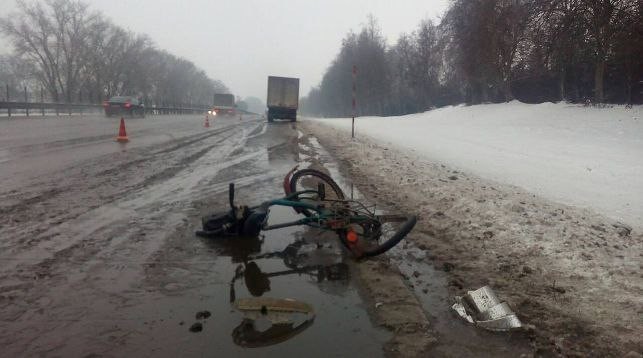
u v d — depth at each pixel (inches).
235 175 360.5
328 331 120.0
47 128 840.9
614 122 705.0
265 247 187.8
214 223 197.9
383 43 2741.1
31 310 124.9
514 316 124.6
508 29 1246.9
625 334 121.7
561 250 183.6
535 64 1179.9
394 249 189.8
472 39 1362.0
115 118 1396.4
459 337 120.1
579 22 910.4
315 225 188.4
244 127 1154.0
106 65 2874.0
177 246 183.3
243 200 269.4
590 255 178.2
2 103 1139.9
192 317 124.4
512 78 1352.1
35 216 219.1
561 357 112.2
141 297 135.5
